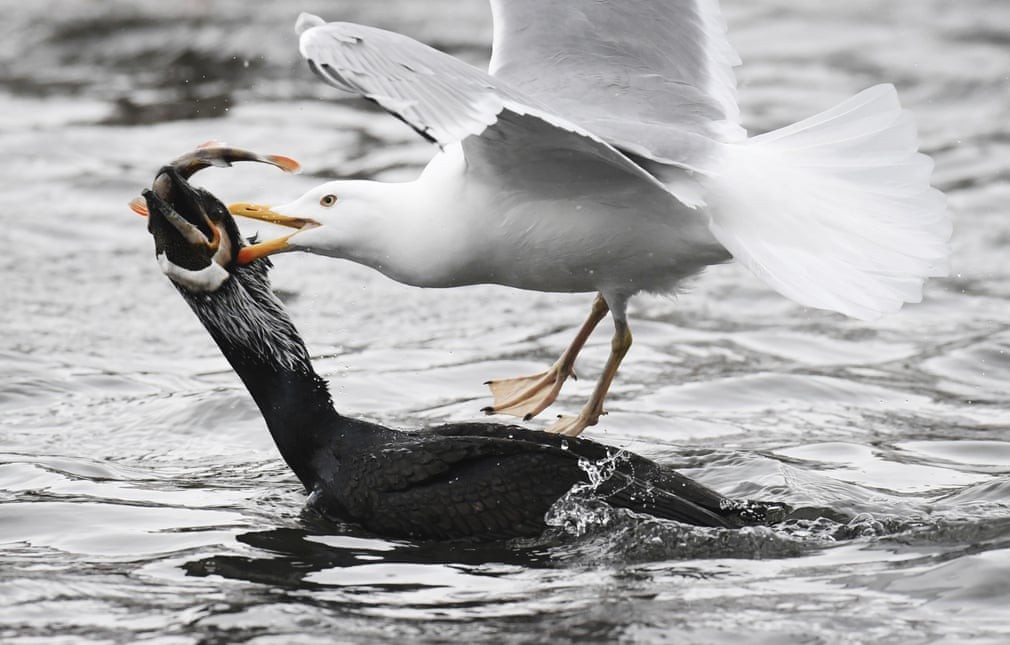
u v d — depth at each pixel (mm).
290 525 10758
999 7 30172
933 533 10383
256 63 27312
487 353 16125
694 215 10766
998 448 13070
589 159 10523
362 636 8695
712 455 12516
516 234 11008
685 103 11594
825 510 10992
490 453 10688
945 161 22422
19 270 18344
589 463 10805
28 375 14977
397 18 28953
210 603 9234
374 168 21703
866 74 26641
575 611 9047
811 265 10141
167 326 16859
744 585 9469
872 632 8664
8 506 11102
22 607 9148
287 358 11227
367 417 13805
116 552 10188
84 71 27016
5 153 22578
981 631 8648
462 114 9055
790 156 10594
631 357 16000
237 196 20406
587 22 12164
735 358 16000
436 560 10039
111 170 21969
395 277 11391
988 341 16375
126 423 13641
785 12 30391
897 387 15109
